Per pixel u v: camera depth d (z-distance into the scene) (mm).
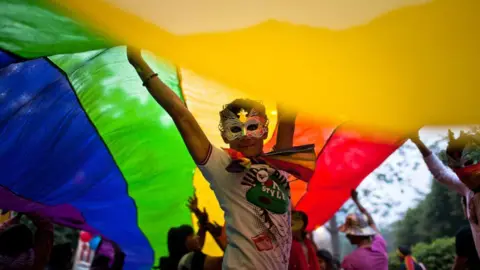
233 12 1705
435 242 15039
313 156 2510
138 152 4180
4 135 3387
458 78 1868
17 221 3979
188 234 4090
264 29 1795
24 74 3133
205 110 3873
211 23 1772
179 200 4820
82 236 7867
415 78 1888
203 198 4887
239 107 2447
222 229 4066
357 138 4059
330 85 1996
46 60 3088
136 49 2324
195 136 2369
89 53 3057
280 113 2844
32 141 3535
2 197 3793
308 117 3523
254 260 2223
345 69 1896
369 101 2107
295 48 1843
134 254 5184
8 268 3438
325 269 5730
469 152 3152
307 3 1657
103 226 4785
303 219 3781
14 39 2406
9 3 2016
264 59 1906
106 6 1786
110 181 4305
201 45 1884
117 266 5133
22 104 3297
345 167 4496
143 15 1765
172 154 4359
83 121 3658
